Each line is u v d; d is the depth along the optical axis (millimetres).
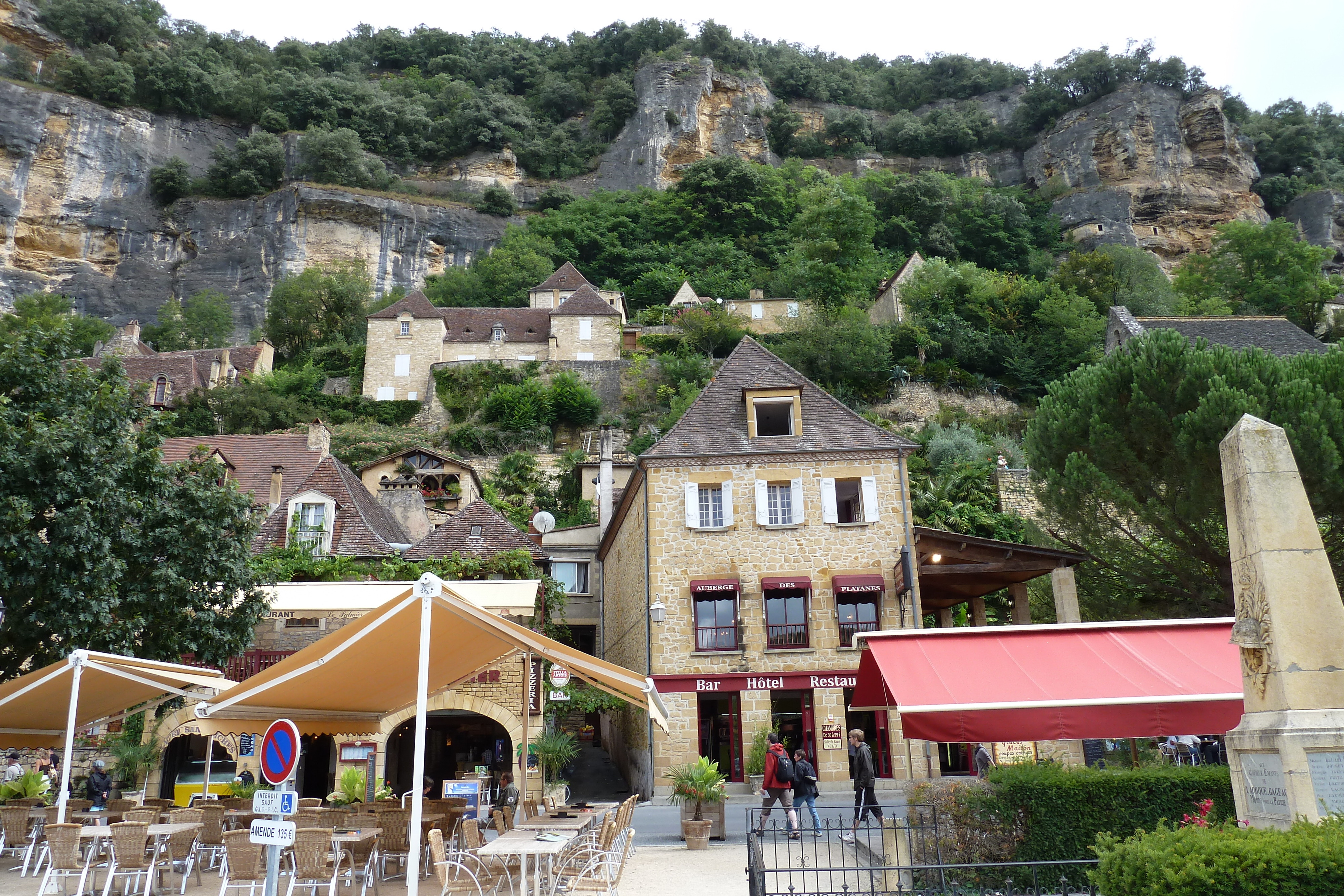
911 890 9680
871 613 24344
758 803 21250
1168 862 6113
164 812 13344
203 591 17984
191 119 98062
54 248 82875
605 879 9500
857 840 12117
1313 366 22281
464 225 96500
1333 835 5953
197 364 64188
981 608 27734
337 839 10758
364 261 89188
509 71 131625
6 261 80062
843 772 22797
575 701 23797
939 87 135250
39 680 12500
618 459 46906
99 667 12016
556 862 11094
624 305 82812
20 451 16016
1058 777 10781
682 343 67500
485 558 25531
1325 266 95875
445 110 119125
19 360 17578
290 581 24016
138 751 20875
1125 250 78812
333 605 21438
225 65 109125
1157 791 10609
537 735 21594
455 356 65875
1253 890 5746
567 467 52938
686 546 24719
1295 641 7668
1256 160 112625
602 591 35312
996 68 134875
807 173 103750
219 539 18203
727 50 126125
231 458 40688
